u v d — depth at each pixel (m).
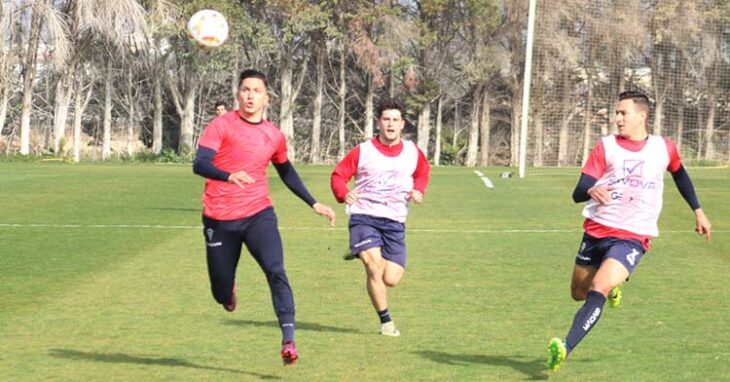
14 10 82.62
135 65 96.06
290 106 99.25
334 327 16.58
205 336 15.80
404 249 16.12
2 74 83.44
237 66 100.38
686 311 18.00
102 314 17.45
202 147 13.27
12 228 29.97
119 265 22.97
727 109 83.38
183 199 40.16
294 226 31.27
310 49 99.69
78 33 85.19
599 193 13.08
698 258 24.95
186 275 21.62
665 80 82.25
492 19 97.38
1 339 15.50
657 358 14.39
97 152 102.12
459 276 21.94
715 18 81.25
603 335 15.96
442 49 102.38
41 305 18.17
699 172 67.25
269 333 16.05
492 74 99.75
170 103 106.62
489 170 70.56
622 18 81.81
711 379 13.20
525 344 15.33
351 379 13.18
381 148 15.87
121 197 40.72
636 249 13.63
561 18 83.31
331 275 21.94
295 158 107.38
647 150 13.74
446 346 15.19
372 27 96.94
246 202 13.47
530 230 30.88
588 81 83.44
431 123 112.62
